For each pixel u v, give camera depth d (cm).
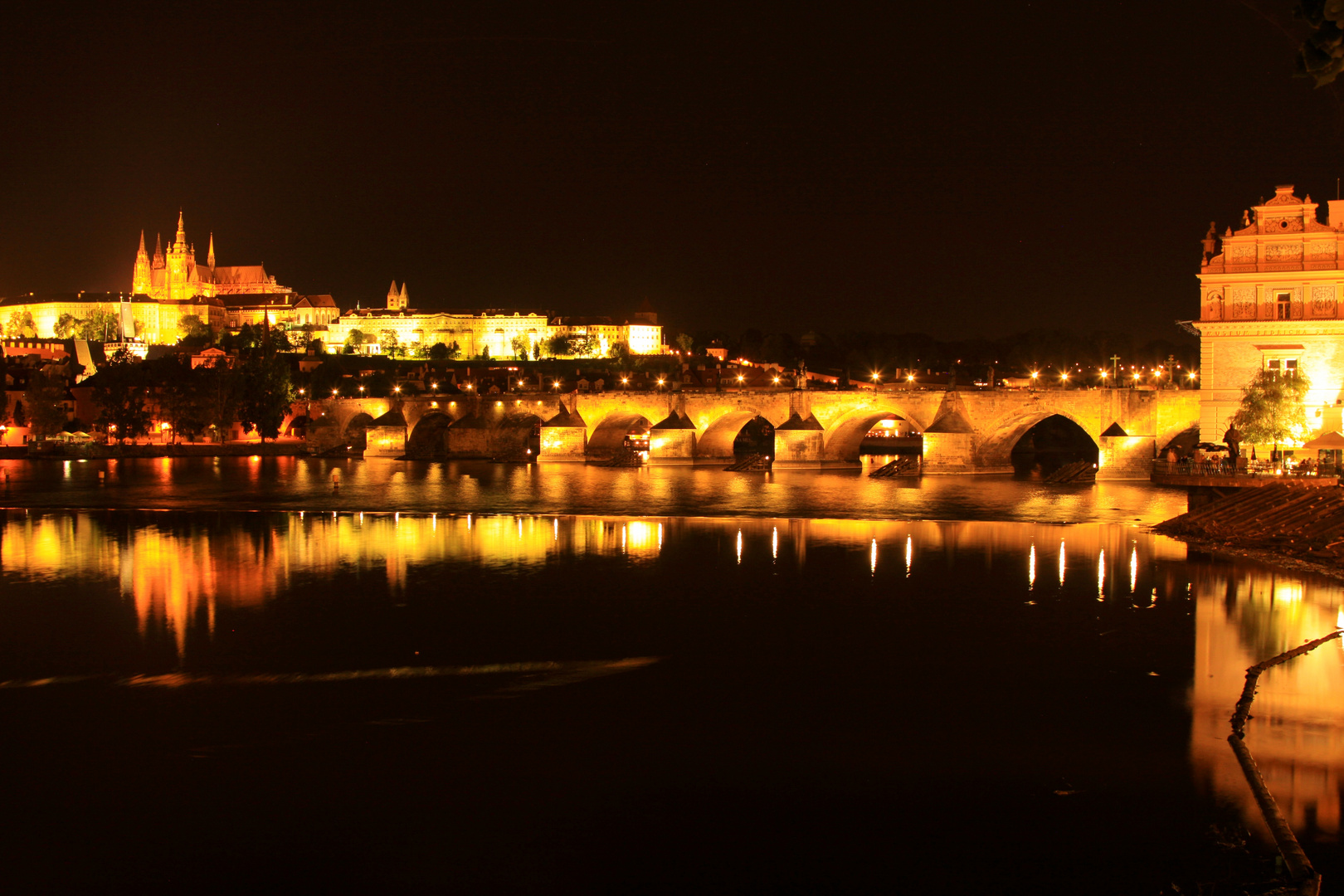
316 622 4984
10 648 4509
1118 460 12581
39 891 2491
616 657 4341
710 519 9294
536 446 19150
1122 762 3131
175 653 4419
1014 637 4597
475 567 6556
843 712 3622
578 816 2842
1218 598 5291
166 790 3006
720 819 2816
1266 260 8550
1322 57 1620
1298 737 3312
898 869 2555
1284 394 8075
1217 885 2445
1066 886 2462
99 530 8631
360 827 2781
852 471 15375
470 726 3500
